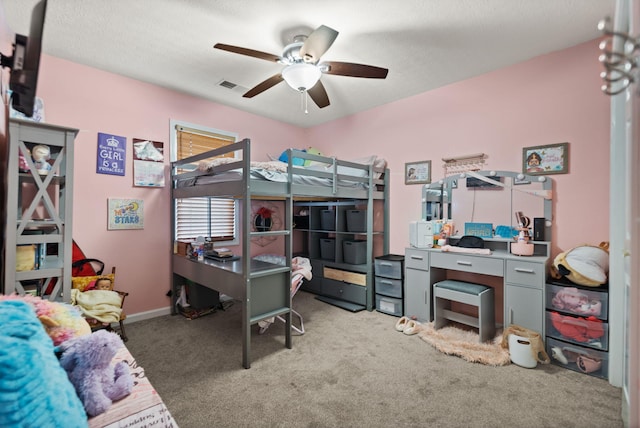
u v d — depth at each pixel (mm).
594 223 2361
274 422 1598
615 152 1915
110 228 2871
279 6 1940
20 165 1995
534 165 2627
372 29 2184
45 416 650
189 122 3396
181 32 2230
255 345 2502
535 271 2273
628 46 867
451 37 2293
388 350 2414
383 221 3748
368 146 3912
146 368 2131
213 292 3344
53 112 2557
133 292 3029
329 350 2412
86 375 920
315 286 4098
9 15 1994
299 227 4465
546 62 2557
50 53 2516
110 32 2227
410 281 3041
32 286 1939
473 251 2662
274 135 4293
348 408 1708
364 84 3152
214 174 2641
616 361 1916
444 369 2123
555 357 2176
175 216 3281
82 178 2719
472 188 2998
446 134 3184
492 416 1646
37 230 2129
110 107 2859
